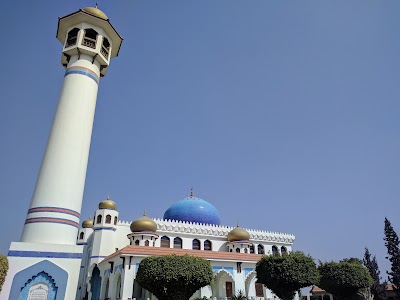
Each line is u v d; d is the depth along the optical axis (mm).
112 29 30562
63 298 21438
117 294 33625
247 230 55438
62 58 29781
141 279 24703
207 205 55188
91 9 29844
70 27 29578
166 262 24469
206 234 51156
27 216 23297
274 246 57344
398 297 59656
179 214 52594
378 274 66188
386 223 65000
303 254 29266
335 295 35094
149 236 44000
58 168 24359
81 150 25922
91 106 27938
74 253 22781
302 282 26953
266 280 28203
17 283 20484
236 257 38031
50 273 21562
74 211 24203
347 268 34625
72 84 27500
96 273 42406
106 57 30453
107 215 46062
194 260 25391
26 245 21547
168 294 24453
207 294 35031
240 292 33562
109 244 44406
